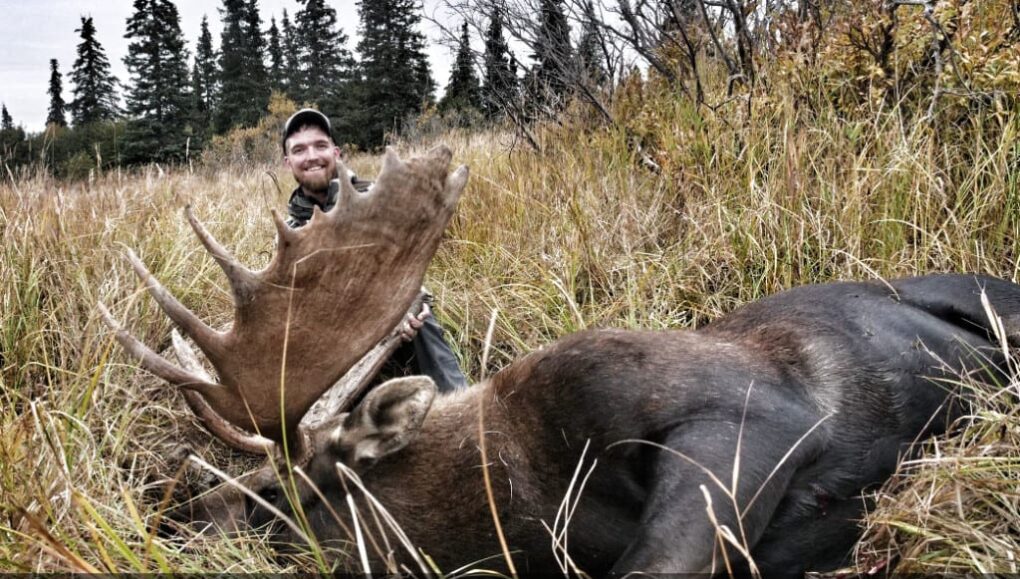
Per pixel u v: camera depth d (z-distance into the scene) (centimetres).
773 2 664
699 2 625
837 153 486
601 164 618
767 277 446
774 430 270
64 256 466
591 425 284
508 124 811
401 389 281
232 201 771
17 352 400
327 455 295
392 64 2806
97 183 685
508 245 551
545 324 454
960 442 297
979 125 448
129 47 3072
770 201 463
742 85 595
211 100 4069
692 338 305
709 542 239
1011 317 331
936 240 407
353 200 279
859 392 301
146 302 436
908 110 515
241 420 279
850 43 532
